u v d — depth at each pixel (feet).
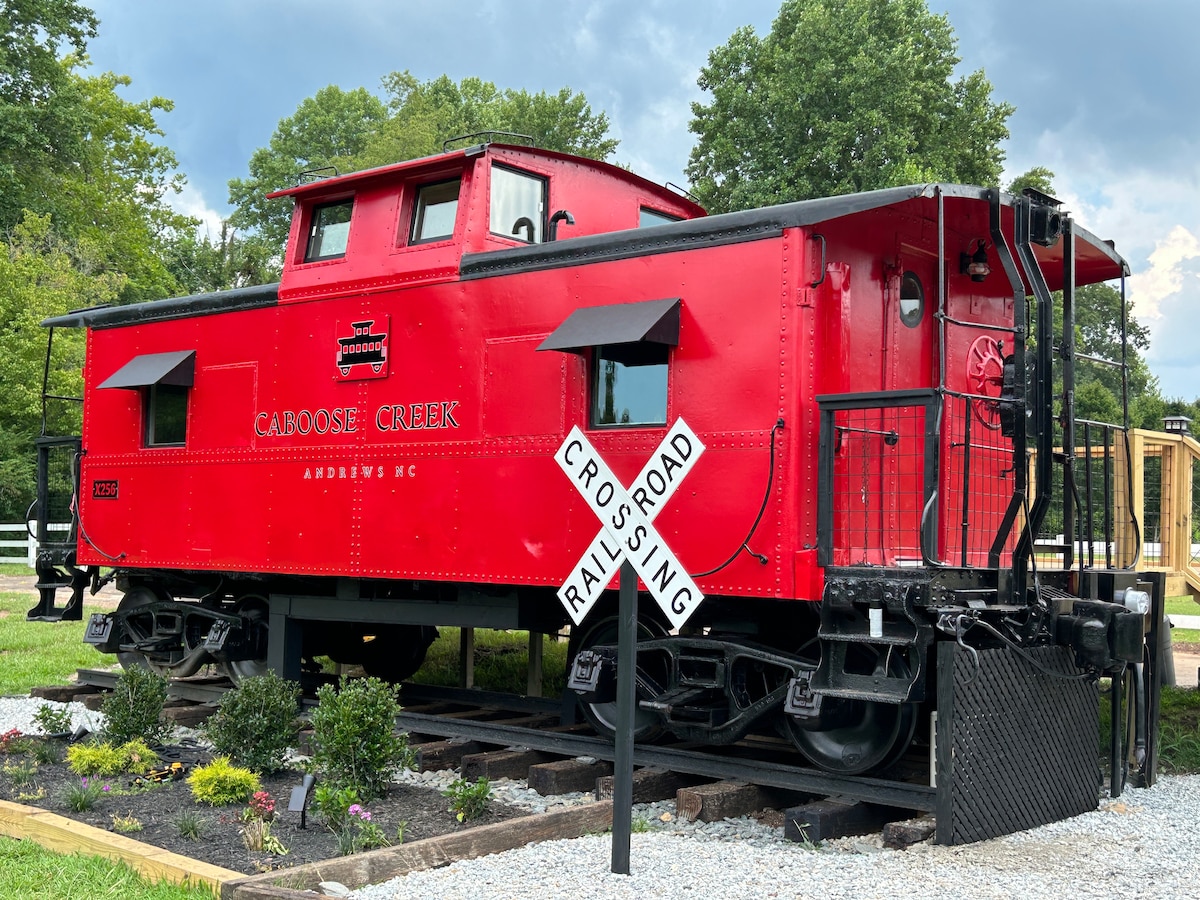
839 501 23.07
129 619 37.81
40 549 39.34
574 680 25.62
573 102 141.79
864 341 24.53
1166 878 17.60
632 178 33.12
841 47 94.32
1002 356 28.35
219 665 36.58
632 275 25.20
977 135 99.86
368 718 22.57
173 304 35.35
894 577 20.74
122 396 36.83
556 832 20.04
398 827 20.18
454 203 29.27
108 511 36.91
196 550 33.94
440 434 28.40
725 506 23.27
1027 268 22.45
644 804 23.73
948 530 25.77
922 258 26.91
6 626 53.01
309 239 32.78
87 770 24.63
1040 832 20.83
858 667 23.70
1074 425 24.29
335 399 30.78
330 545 30.50
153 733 27.20
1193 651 47.96
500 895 16.26
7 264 89.92
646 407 25.02
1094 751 23.26
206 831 20.11
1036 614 22.12
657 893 16.34
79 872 17.70
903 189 21.16
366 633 38.68
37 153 112.88
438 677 40.73
